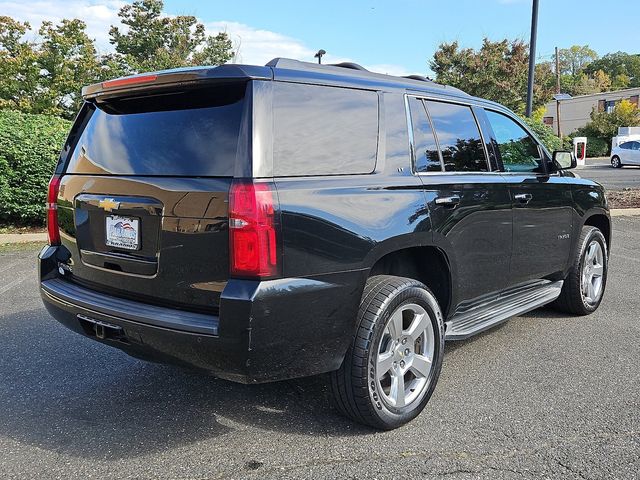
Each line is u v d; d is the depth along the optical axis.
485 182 4.01
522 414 3.51
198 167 2.86
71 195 3.46
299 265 2.79
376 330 3.10
